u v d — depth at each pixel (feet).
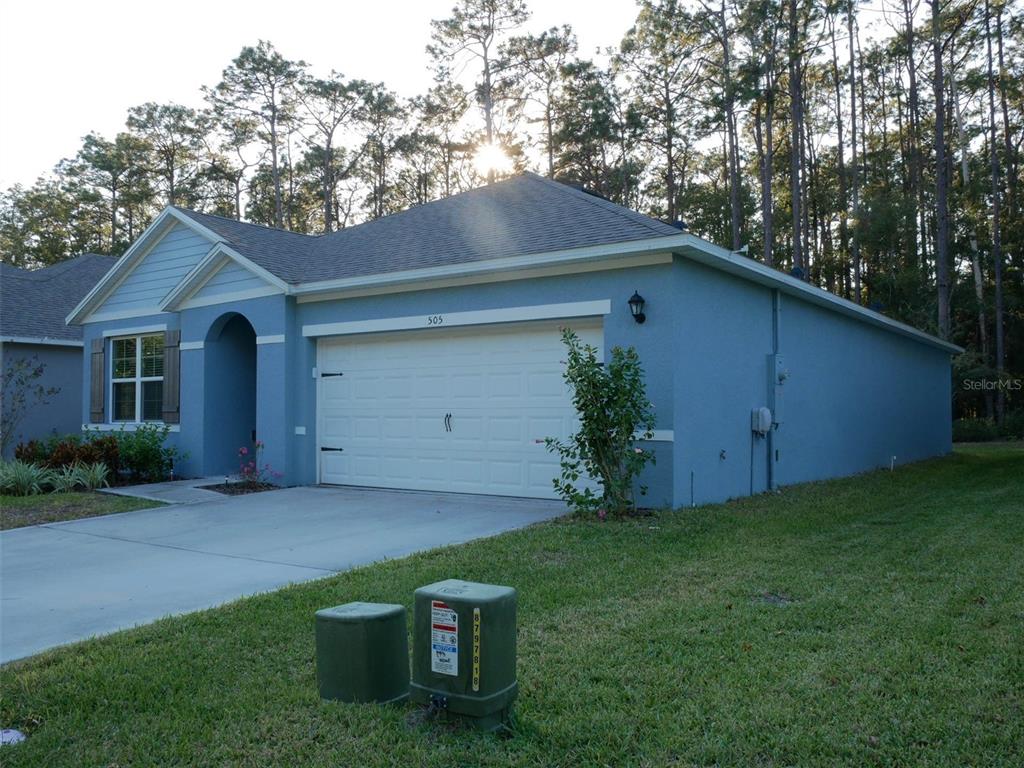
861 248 106.42
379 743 11.22
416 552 23.93
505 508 32.24
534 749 11.03
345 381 40.50
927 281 104.78
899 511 31.50
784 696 12.65
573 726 11.69
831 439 47.06
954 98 114.42
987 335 108.47
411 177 145.89
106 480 42.96
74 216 143.43
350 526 29.14
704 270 33.04
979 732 11.26
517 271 33.76
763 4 92.58
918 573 20.49
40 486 40.16
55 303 66.59
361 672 12.26
